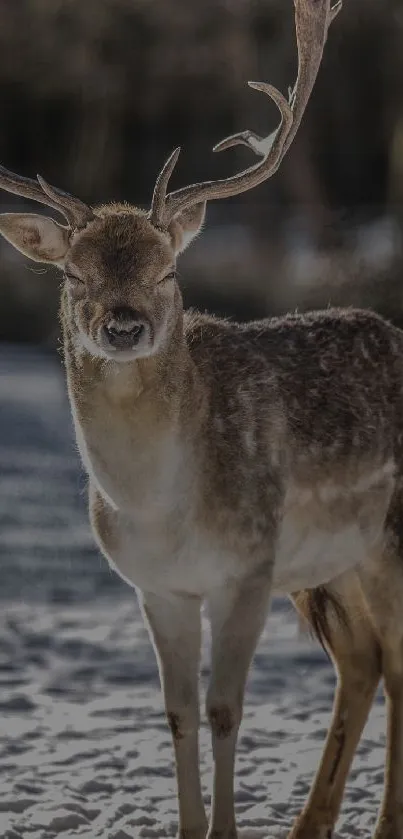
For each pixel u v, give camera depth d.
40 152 79.75
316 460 12.98
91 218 12.33
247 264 55.19
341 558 13.30
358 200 71.69
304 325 13.80
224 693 12.04
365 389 13.52
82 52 71.12
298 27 12.95
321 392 13.21
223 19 67.69
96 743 15.91
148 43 70.31
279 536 12.75
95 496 12.55
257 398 12.77
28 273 59.28
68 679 18.94
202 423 12.32
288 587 13.33
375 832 12.91
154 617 12.62
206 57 68.94
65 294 12.47
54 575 25.41
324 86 69.12
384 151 71.19
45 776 14.67
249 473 12.42
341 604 13.77
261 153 13.30
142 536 12.17
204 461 12.22
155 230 12.20
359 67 68.81
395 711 13.19
